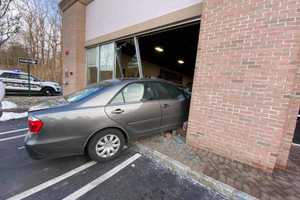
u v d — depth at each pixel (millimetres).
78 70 9336
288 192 2533
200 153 3602
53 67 26703
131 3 6289
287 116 3055
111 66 7719
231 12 3209
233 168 3090
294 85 2936
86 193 2467
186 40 8242
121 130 3414
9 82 12039
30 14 23891
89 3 8781
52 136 2789
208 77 3574
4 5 9102
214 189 2654
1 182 2648
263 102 2986
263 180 2791
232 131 3344
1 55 24516
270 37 2848
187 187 2674
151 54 11703
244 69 3129
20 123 5754
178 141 4141
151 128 3859
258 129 3070
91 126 3045
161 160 3359
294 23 2645
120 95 3430
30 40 24766
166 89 4234
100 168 3084
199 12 4262
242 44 3119
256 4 2943
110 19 7387
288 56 2723
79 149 3018
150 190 2572
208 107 3615
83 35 9320
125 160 3375
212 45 3482
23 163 3197
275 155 2947
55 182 2682
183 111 4504
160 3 5270
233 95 3283
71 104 3047
